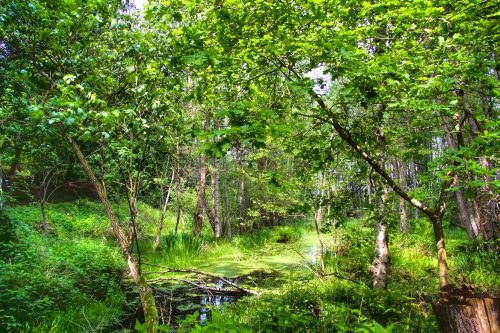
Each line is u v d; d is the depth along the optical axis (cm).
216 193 1670
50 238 1000
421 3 350
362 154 437
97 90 468
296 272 905
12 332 505
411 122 495
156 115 431
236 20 342
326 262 989
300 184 591
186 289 842
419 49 391
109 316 623
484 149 301
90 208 1630
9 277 562
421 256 1027
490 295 260
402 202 1333
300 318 369
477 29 360
